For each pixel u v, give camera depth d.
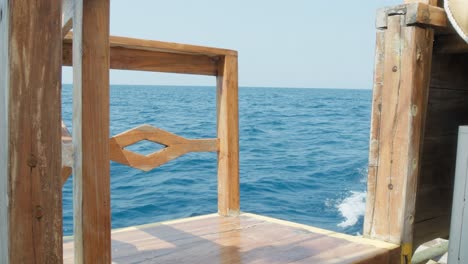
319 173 12.09
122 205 7.97
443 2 3.25
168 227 3.65
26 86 1.48
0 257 1.66
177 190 9.18
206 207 7.89
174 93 87.62
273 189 10.05
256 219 3.93
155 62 3.54
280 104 51.25
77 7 1.84
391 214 3.14
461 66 3.88
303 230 3.56
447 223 3.97
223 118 3.99
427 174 3.69
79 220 1.92
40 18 1.49
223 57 3.92
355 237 3.32
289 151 16.61
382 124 3.16
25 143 1.49
